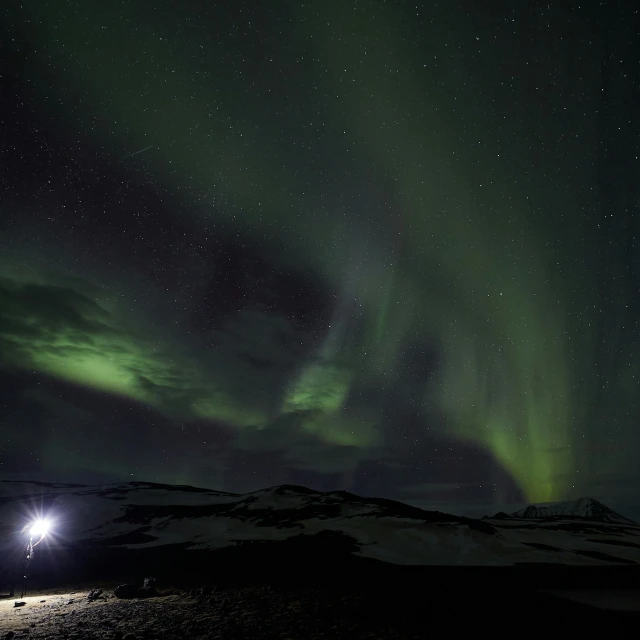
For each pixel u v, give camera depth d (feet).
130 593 73.41
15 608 62.39
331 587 78.59
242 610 58.44
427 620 54.70
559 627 54.95
